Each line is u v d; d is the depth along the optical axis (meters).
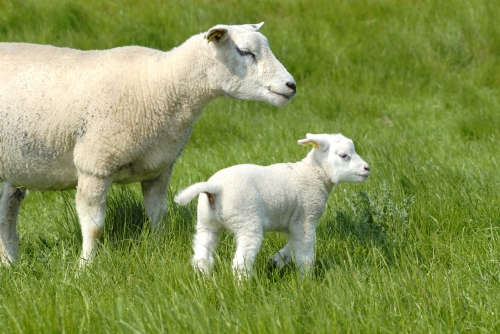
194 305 6.66
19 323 6.38
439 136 13.95
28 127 8.61
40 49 8.97
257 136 14.05
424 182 10.24
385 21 19.48
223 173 7.47
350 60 17.73
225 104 15.30
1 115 8.68
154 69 8.59
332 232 8.91
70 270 7.98
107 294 7.20
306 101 15.77
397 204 9.59
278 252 8.17
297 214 7.89
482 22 18.25
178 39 17.92
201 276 7.32
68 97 8.48
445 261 8.11
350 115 15.29
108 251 8.12
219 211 7.35
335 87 16.59
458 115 14.73
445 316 6.57
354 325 6.24
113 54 8.78
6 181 9.34
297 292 6.89
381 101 16.05
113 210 9.53
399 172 10.52
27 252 9.27
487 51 17.69
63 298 6.93
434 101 16.02
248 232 7.32
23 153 8.80
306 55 17.67
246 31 8.45
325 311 6.36
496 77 16.78
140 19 18.97
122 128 8.41
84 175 8.58
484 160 12.02
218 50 8.39
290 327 6.14
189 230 8.96
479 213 9.23
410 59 17.83
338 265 7.82
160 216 9.11
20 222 10.74
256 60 8.39
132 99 8.45
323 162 7.93
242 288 6.99
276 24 19.22
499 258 8.00
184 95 8.59
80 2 19.95
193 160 12.80
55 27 18.38
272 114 15.31
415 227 8.70
